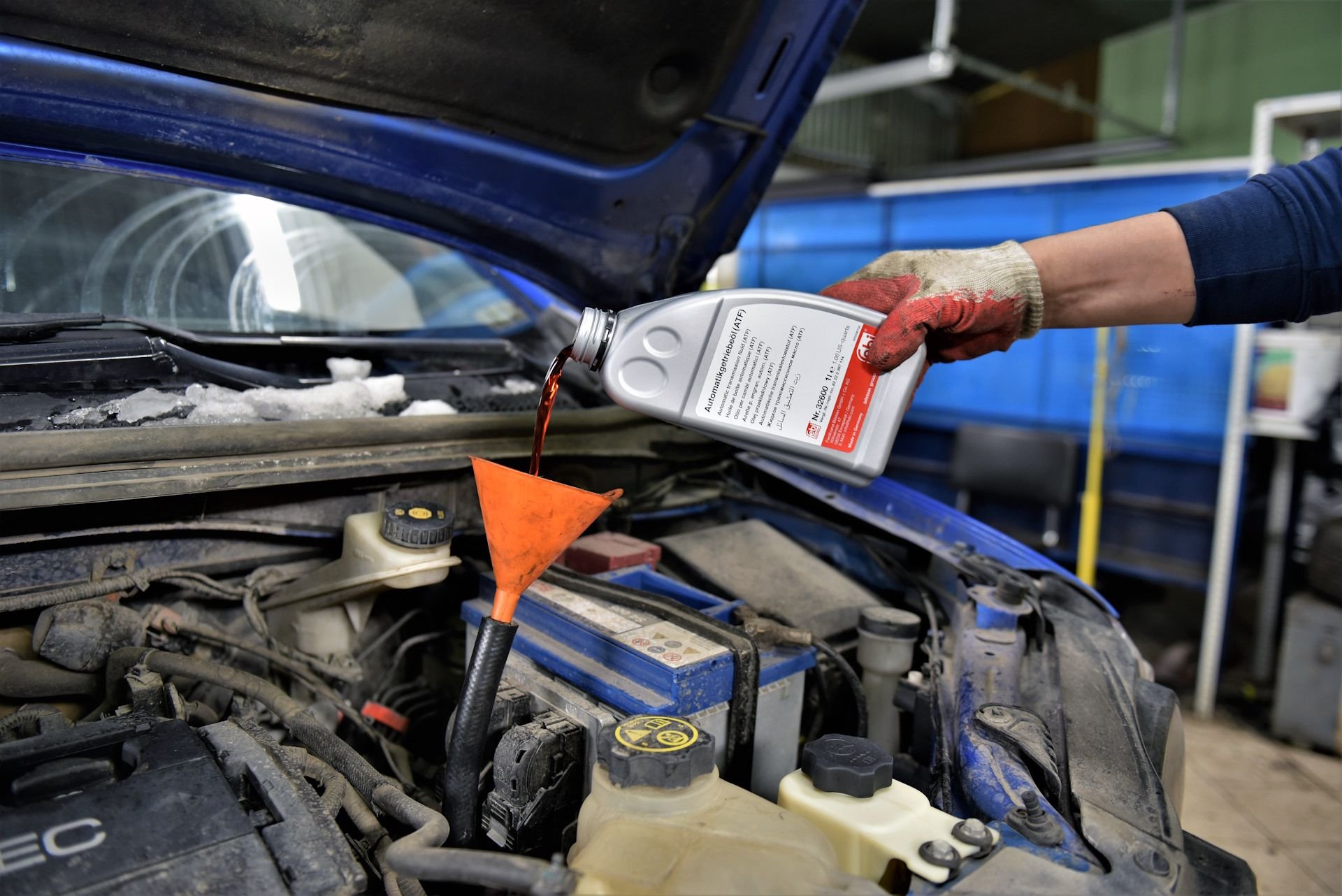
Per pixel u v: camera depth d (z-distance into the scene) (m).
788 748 0.98
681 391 0.83
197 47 0.91
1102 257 0.93
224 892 0.59
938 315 0.82
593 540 1.22
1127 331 3.21
